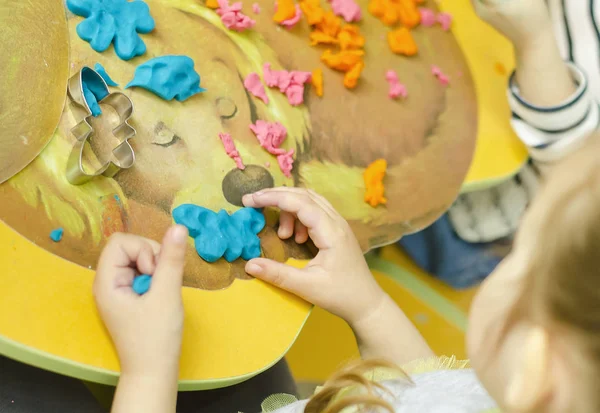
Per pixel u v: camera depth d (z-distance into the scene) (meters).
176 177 0.64
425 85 0.88
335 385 0.59
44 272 0.54
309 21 0.81
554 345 0.35
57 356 0.51
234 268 0.64
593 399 0.35
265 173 0.70
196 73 0.68
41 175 0.57
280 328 0.64
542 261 0.35
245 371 0.60
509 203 1.13
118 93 0.61
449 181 0.83
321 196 0.71
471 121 0.89
